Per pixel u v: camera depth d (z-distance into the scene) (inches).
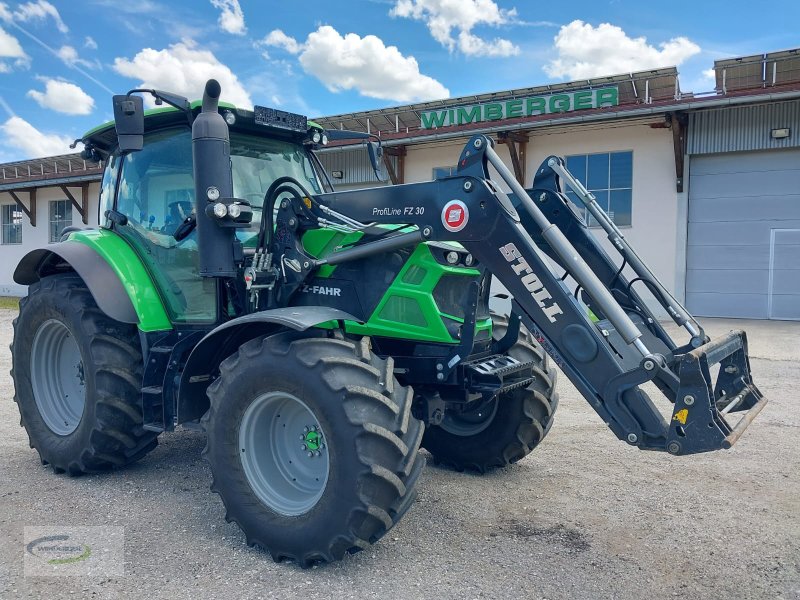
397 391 120.6
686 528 138.5
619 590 112.6
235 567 119.9
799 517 144.1
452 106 592.4
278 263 148.6
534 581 115.4
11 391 273.4
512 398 168.4
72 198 873.5
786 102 497.0
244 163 168.4
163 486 162.6
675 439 110.7
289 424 133.1
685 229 540.1
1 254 1004.6
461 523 141.1
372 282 140.8
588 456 188.9
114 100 140.6
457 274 139.9
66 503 150.7
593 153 568.4
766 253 522.9
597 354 118.3
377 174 197.3
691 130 528.1
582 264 120.4
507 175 127.5
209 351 143.3
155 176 171.5
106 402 159.5
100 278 163.9
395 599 108.7
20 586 111.7
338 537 114.8
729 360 136.6
